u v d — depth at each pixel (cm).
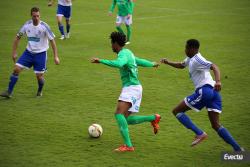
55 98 3291
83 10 8288
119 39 2328
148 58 4647
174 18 7506
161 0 9969
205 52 4931
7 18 7081
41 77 3278
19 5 8631
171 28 6556
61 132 2606
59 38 5731
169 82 3772
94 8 8562
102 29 6419
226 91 3503
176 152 2331
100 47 5191
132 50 5038
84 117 2884
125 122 2305
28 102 3186
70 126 2712
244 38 5762
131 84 2341
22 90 3484
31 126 2698
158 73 4062
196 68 2252
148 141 2488
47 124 2739
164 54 4838
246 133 2617
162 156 2275
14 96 3331
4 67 4188
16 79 3238
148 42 5512
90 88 3559
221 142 2481
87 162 2183
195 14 7925
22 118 2844
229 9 8506
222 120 2847
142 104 3178
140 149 2366
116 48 2356
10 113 2938
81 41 5550
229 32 6200
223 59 4597
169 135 2583
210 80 2275
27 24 3189
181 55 4788
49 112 2975
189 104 2294
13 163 2161
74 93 3419
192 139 2522
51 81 3753
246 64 4381
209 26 6712
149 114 2964
